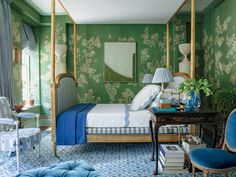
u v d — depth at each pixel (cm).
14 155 336
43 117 559
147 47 559
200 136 321
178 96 307
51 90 333
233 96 347
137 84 560
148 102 346
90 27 559
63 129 332
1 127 304
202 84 286
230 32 420
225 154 207
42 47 563
